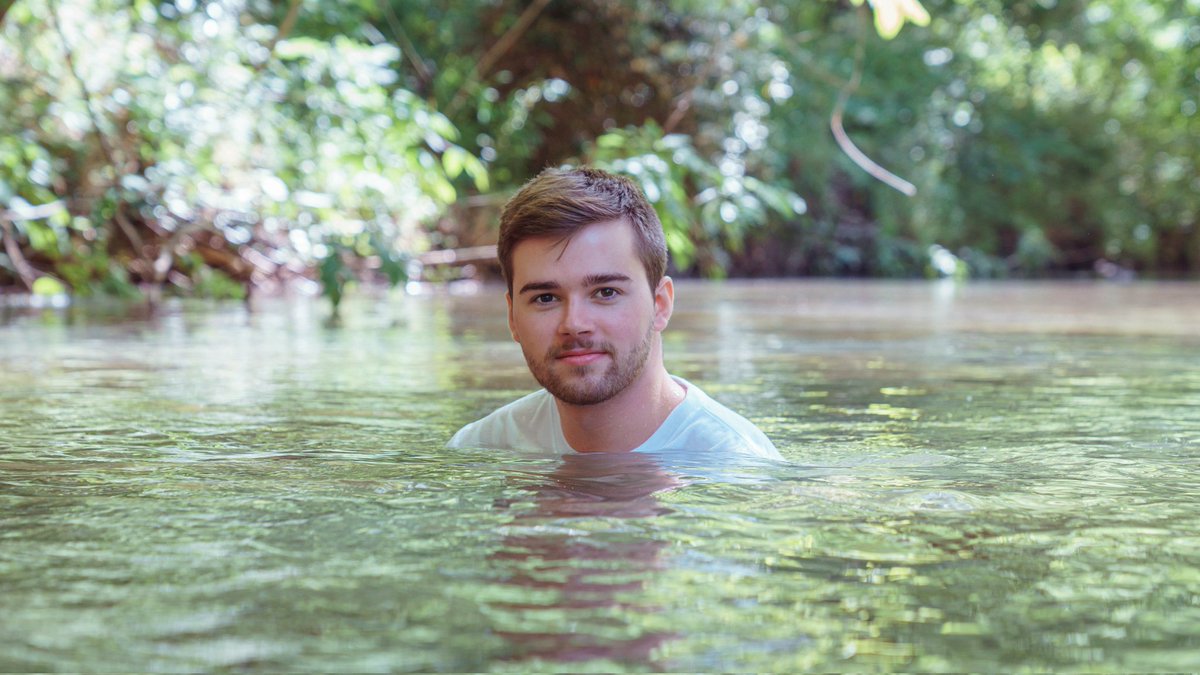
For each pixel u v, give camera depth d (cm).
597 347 176
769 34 1216
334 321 579
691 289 1065
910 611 93
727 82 1220
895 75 1797
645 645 84
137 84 759
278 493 146
